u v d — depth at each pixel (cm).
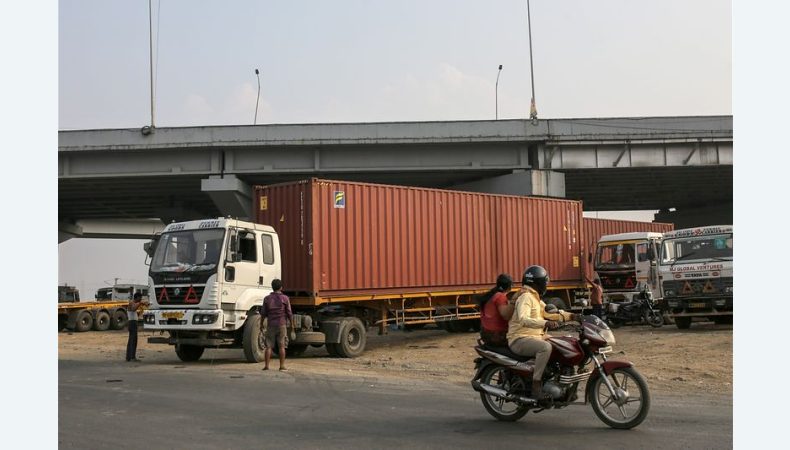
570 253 2316
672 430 720
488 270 2022
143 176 3741
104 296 3541
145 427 757
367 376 1218
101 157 3741
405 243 1803
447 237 1919
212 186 3669
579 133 3659
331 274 1608
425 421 786
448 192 1936
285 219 1641
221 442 682
